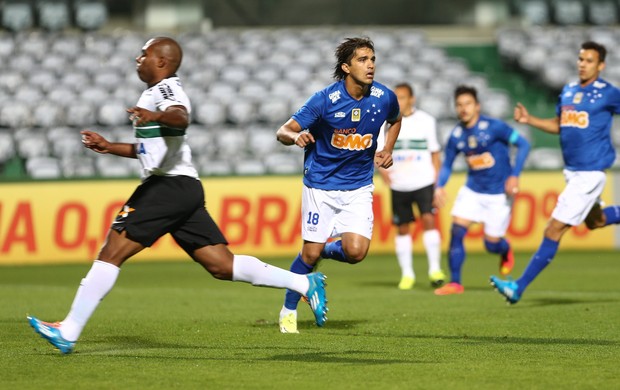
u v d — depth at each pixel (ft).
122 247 72.95
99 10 290.97
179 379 64.54
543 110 256.52
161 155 72.43
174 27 288.10
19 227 186.80
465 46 286.66
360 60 81.51
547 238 108.78
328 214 86.84
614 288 133.28
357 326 93.61
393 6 296.51
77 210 188.03
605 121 107.45
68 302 121.60
